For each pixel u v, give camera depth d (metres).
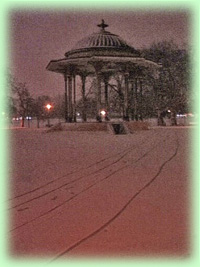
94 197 8.20
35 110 58.53
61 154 15.69
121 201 7.82
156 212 7.00
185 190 8.70
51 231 6.07
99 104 33.28
